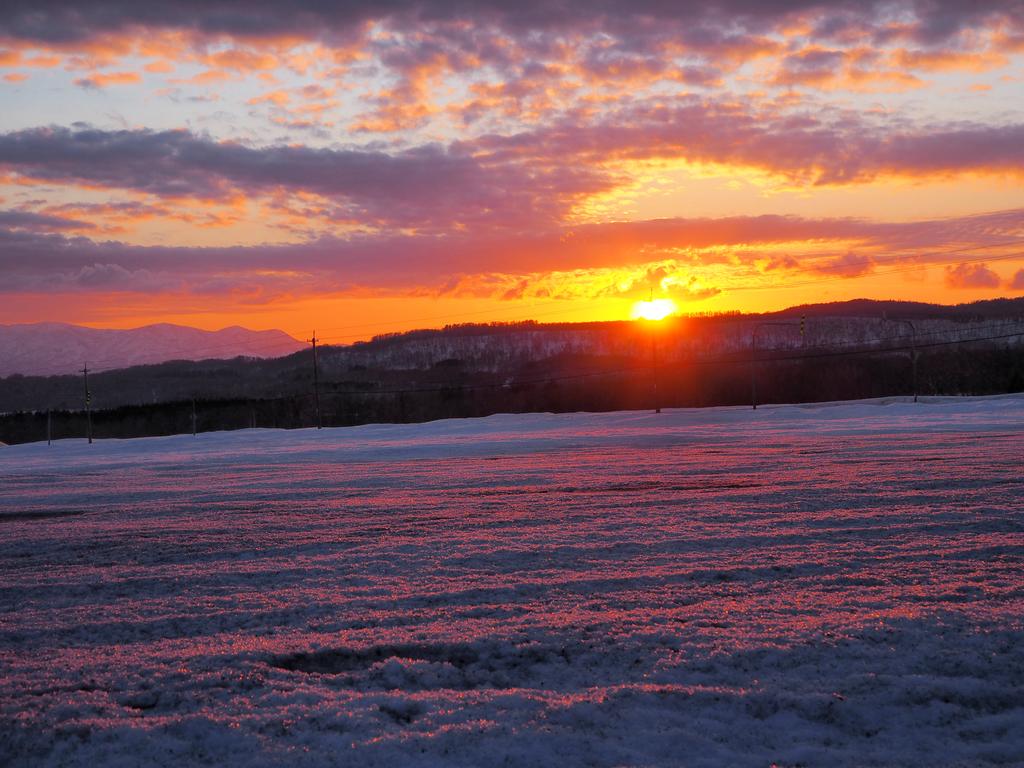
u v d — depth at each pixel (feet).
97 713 16.99
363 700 17.56
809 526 38.55
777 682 18.21
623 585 27.61
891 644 20.33
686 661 19.54
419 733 15.93
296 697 17.84
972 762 14.82
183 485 78.23
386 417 305.32
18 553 39.22
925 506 43.11
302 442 170.09
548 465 86.22
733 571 29.14
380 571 31.48
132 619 25.26
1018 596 24.61
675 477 67.10
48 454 174.40
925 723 16.33
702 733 15.99
